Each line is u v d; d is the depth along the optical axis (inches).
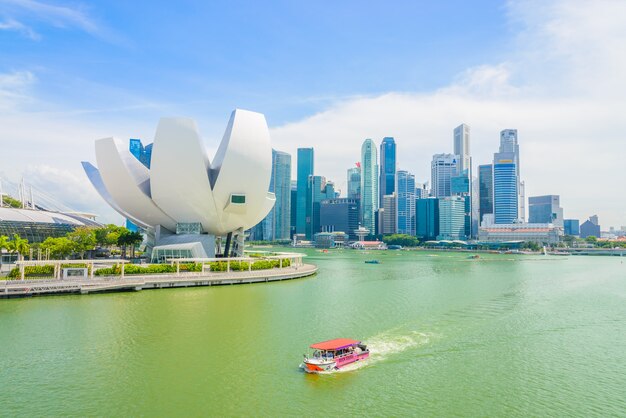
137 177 3850.9
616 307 2586.1
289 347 1642.5
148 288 2871.6
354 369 1445.6
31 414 1116.5
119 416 1112.8
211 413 1133.1
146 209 3863.2
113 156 3678.6
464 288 3388.3
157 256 3609.7
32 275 2906.0
